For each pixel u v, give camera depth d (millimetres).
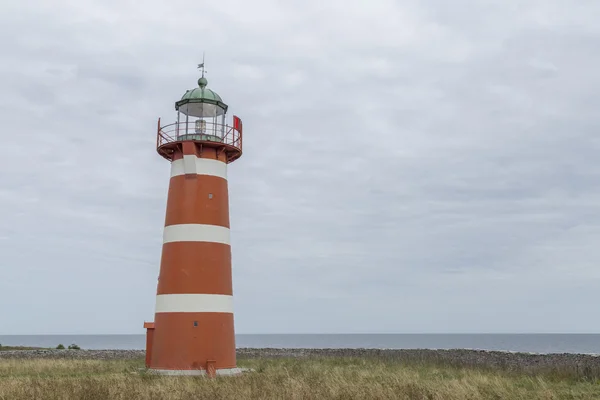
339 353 46531
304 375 21047
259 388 16875
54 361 27703
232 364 22531
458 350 52500
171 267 22391
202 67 25156
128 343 168750
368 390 16688
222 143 23328
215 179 23312
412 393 16453
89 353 42281
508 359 38719
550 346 120938
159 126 24219
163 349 21828
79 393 15789
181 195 22875
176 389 16531
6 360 30047
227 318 22578
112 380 18703
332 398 15742
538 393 17547
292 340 193625
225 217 23500
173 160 23688
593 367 27203
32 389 16312
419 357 37250
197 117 25578
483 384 18922
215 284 22344
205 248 22438
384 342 162125
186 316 21781
